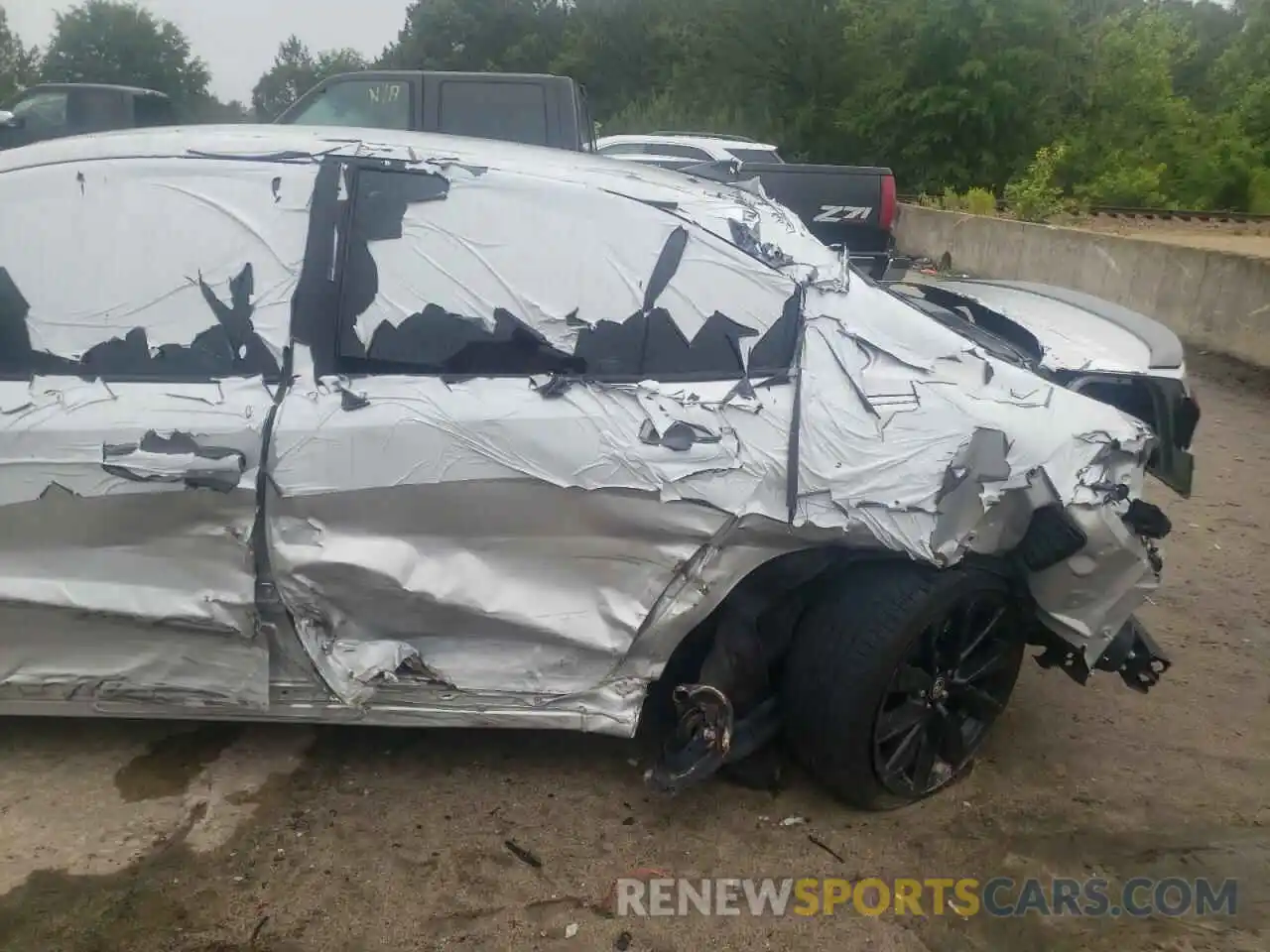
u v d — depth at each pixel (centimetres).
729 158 1106
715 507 269
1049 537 282
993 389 289
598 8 4944
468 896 271
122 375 270
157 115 1361
